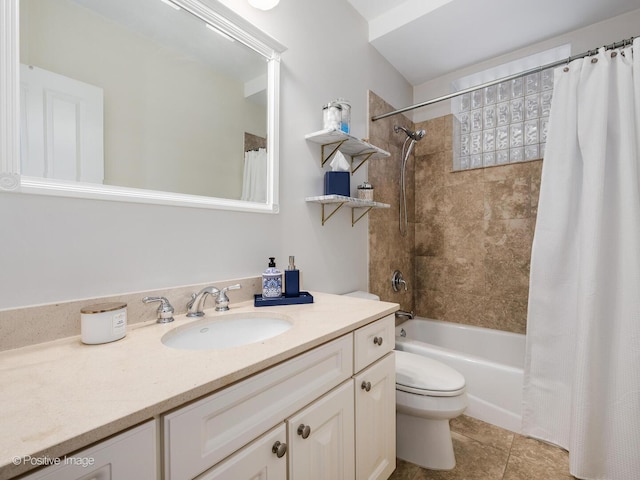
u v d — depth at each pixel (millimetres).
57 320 781
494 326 2303
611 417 1302
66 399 493
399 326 2373
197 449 548
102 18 890
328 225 1728
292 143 1496
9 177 724
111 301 883
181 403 515
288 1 1488
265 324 1075
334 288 1777
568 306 1519
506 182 2252
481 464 1397
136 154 955
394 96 2402
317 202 1625
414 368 1466
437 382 1339
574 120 1529
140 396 502
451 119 2492
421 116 2652
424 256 2641
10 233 737
